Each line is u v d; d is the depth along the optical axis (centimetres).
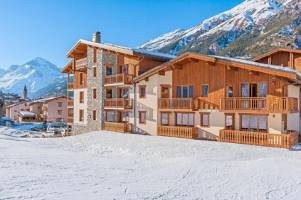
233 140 2719
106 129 3834
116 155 2420
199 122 3045
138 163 2008
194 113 3095
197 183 1428
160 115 3350
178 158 2105
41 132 5244
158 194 1264
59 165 1908
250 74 2738
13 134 4788
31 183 1417
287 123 2705
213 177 1520
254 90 2738
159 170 1741
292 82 2664
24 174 1603
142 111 3484
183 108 3094
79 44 4231
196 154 2261
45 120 8562
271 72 2497
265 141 2539
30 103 9838
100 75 3925
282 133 2559
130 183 1442
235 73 2830
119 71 3866
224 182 1432
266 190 1306
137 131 3525
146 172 1702
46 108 8544
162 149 2478
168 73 3294
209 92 2980
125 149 2573
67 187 1356
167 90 3303
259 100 2605
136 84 3562
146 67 3669
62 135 4703
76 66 4453
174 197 1229
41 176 1570
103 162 2050
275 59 3728
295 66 3572
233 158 2084
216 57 2870
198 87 3064
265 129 2655
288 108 2447
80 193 1262
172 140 2883
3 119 6956
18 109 10062
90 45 4041
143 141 2834
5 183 1400
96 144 2861
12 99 14425
